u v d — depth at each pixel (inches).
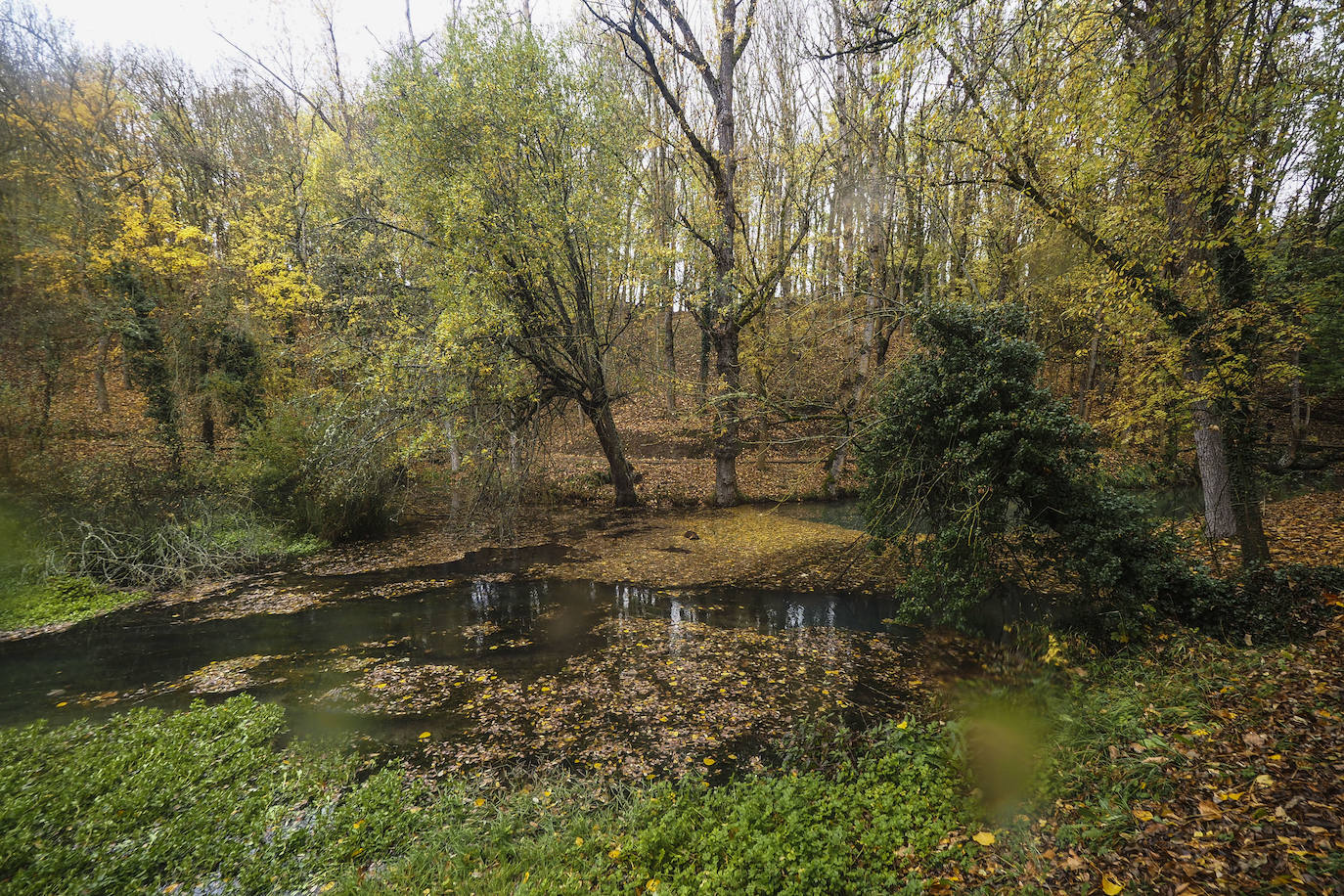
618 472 785.6
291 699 308.7
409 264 646.5
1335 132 289.0
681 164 746.8
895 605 436.1
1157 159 283.4
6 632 407.8
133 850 189.5
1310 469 709.9
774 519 711.1
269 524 621.0
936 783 197.3
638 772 238.7
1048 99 293.9
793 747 247.4
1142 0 289.9
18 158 607.5
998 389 314.7
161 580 502.9
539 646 374.9
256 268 756.0
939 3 252.2
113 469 568.7
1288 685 203.0
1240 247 297.6
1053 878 142.2
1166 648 272.2
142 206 820.0
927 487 340.5
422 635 396.2
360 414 546.0
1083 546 303.0
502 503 662.5
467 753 256.4
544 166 550.3
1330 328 551.5
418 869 181.5
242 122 986.7
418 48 528.4
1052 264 559.8
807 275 773.3
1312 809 137.9
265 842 198.5
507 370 550.9
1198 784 161.2
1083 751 195.9
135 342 685.3
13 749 253.4
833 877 155.4
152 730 267.4
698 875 163.8
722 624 406.3
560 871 173.2
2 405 553.0
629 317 665.6
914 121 356.2
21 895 167.5
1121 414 393.7
